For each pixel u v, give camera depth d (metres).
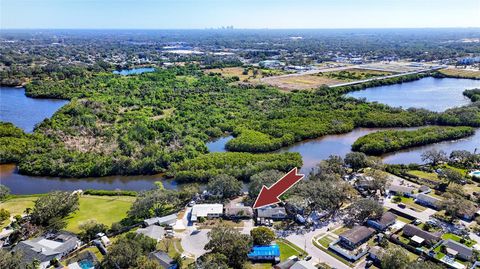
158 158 157.12
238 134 199.25
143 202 112.81
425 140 191.25
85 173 150.75
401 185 138.75
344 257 95.75
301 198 115.06
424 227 109.31
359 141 183.88
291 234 106.44
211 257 85.12
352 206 115.25
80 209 121.75
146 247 93.50
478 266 91.69
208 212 115.62
